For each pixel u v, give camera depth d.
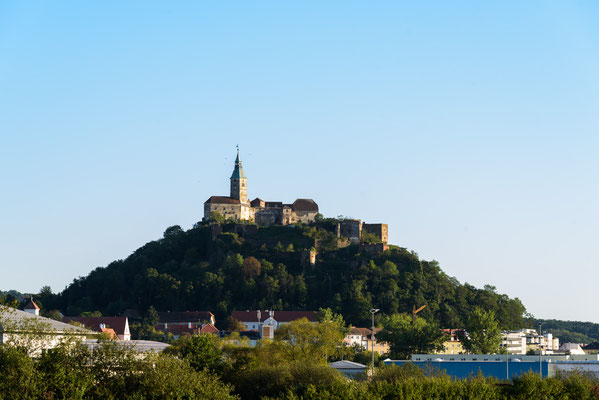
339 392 111.50
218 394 100.31
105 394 94.56
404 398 112.75
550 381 128.88
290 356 179.12
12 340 97.00
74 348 101.94
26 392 87.75
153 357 103.56
